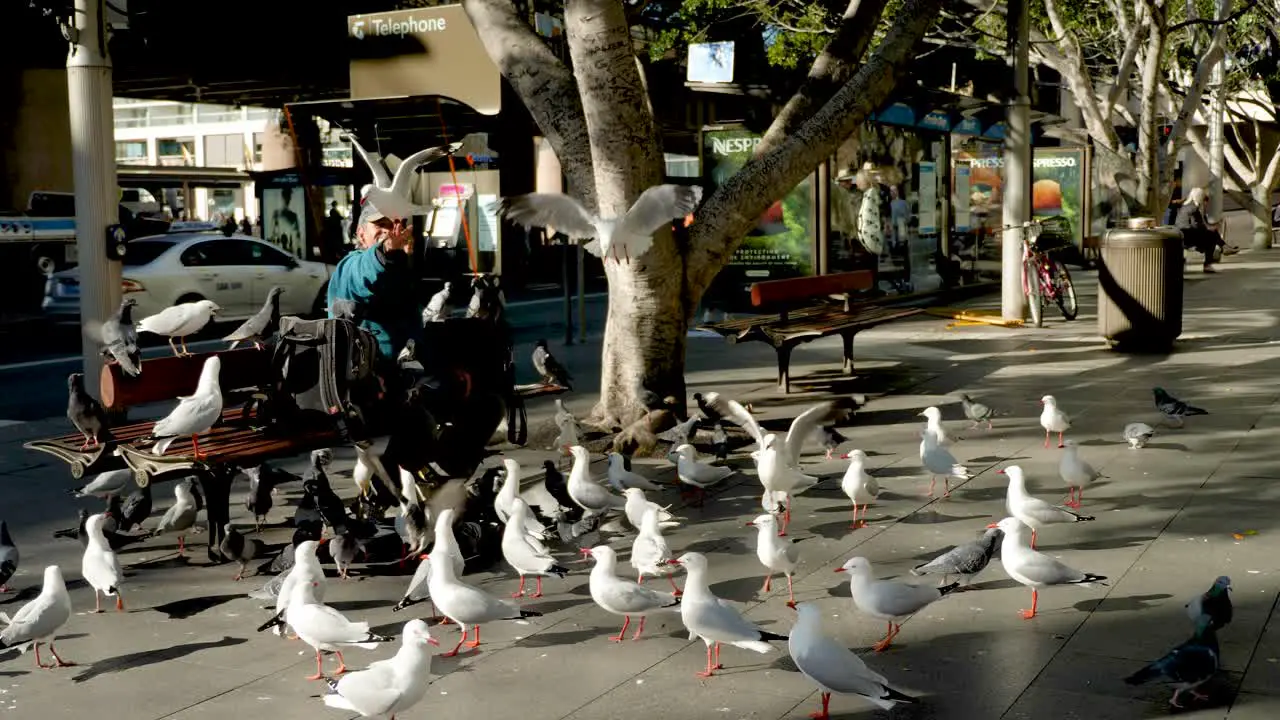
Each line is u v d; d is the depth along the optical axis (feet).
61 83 99.19
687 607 18.83
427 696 18.52
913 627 20.85
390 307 27.58
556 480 28.37
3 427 41.42
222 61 74.90
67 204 87.81
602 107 34.19
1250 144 139.33
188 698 18.69
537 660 19.97
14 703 18.52
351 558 24.50
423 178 67.21
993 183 88.33
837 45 38.86
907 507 28.84
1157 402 36.50
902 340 58.18
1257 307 67.56
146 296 69.67
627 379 36.65
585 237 21.86
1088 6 84.28
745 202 36.58
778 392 44.57
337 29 75.15
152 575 25.09
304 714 18.04
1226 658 18.85
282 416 27.37
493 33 38.27
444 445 28.02
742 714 17.62
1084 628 20.48
